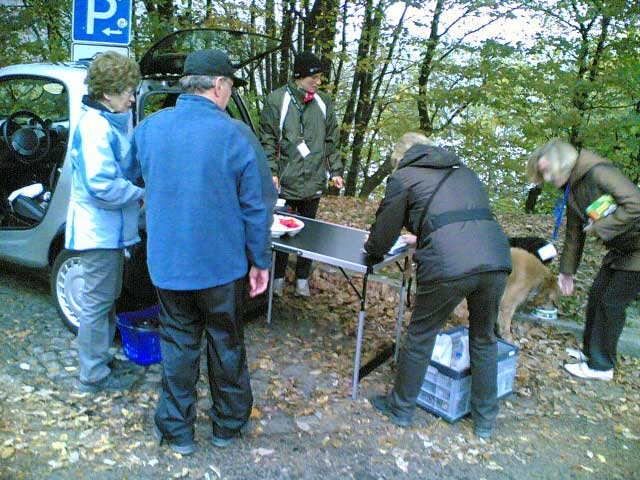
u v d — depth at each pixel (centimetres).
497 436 302
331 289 466
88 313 297
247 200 242
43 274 389
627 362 386
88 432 275
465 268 269
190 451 267
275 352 369
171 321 256
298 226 349
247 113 415
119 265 301
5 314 383
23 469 247
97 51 409
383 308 443
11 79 388
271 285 399
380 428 300
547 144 336
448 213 277
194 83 240
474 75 779
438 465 275
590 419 323
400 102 914
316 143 414
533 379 361
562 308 446
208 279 242
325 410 312
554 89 740
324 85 892
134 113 334
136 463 258
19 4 705
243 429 282
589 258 555
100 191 271
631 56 775
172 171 236
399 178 285
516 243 422
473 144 806
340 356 371
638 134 736
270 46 634
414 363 293
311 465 267
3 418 279
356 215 687
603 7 742
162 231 241
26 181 416
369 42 859
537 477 272
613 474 278
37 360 333
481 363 294
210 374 264
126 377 325
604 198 320
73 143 281
